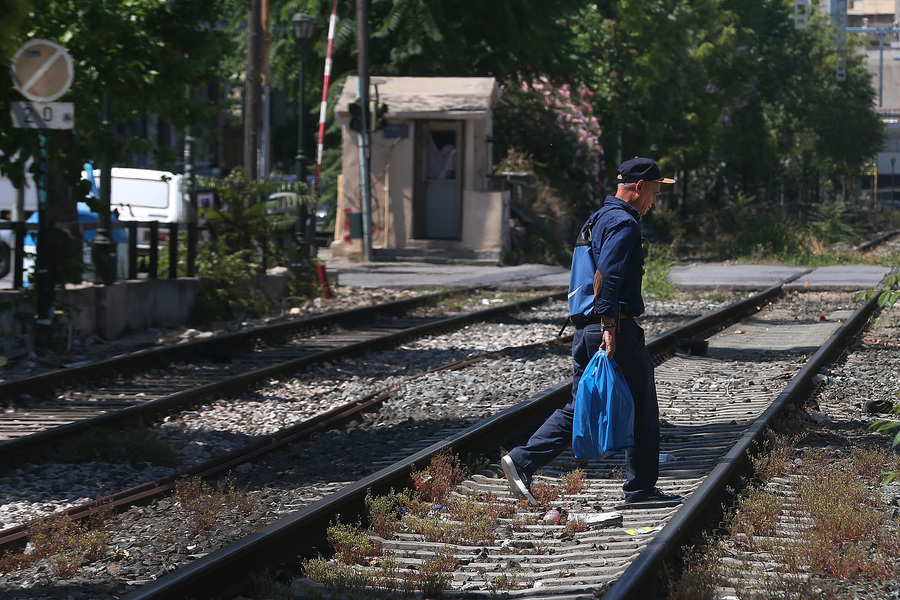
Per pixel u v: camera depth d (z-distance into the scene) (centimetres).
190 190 3169
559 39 5959
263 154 6228
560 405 1638
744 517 973
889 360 2073
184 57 2380
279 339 2442
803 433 1356
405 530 1000
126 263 3055
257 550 861
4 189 3234
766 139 10569
